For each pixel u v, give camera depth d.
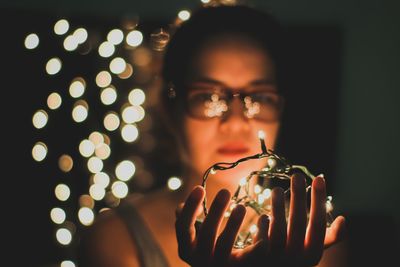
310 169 2.44
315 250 0.74
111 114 1.98
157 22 2.40
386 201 2.54
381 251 2.38
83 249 1.20
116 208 1.22
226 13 1.10
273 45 1.11
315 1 2.49
